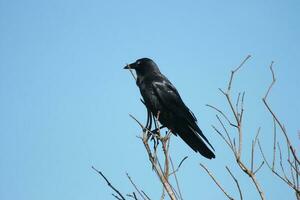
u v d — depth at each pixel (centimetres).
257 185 573
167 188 600
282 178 577
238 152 598
